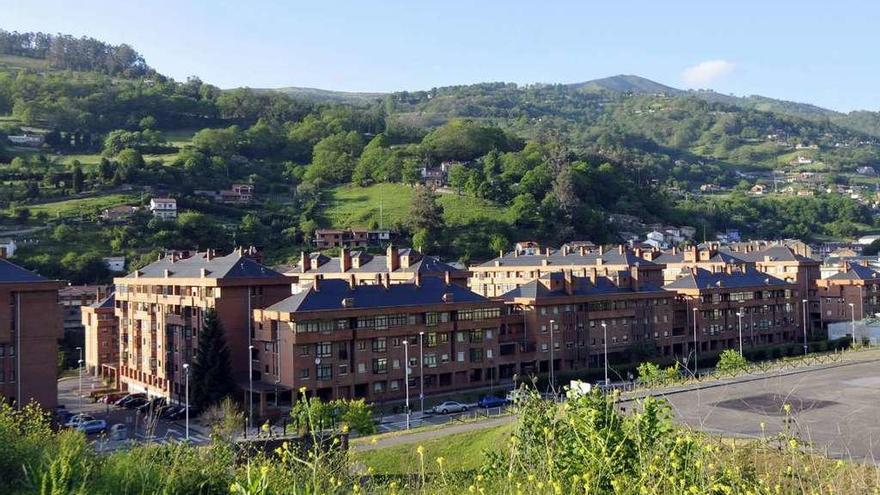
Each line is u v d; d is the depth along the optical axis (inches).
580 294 4963.1
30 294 3171.8
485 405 3846.0
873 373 3693.4
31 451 999.0
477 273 6624.0
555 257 6402.6
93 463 911.0
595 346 5002.5
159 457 983.6
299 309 3737.7
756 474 918.4
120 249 7086.6
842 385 3344.0
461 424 2898.6
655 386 3346.5
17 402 3026.6
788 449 1015.6
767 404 2891.2
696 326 5521.7
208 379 3688.5
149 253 6840.6
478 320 4382.4
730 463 952.3
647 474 750.5
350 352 3880.4
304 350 3740.2
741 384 3410.4
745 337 5856.3
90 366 5319.9
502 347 4557.1
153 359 4498.0
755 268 6486.2
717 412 2723.9
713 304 5625.0
